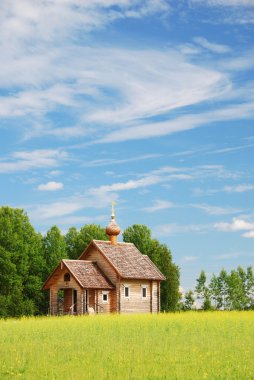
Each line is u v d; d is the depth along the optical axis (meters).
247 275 130.50
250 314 67.75
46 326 46.47
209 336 37.97
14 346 31.44
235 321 52.84
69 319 57.19
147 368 23.80
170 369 23.70
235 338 36.72
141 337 37.06
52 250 93.56
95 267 76.00
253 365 24.89
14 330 42.47
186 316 62.16
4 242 84.25
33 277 86.56
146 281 78.62
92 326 46.03
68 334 39.03
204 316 62.06
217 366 24.53
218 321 52.72
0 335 38.50
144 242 106.75
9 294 82.69
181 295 109.81
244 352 29.20
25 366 24.34
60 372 22.83
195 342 34.06
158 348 30.81
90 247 77.88
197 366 24.55
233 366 24.58
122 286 75.12
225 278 127.38
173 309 104.12
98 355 27.81
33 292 86.69
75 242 102.00
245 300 129.00
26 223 89.38
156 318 57.53
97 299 73.06
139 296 77.31
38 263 89.19
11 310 82.12
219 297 126.50
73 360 26.16
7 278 82.06
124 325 47.16
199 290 126.31
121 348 30.75
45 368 23.70
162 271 105.19
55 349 30.03
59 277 74.31
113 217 80.44
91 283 72.31
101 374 22.17
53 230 94.94
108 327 44.97
